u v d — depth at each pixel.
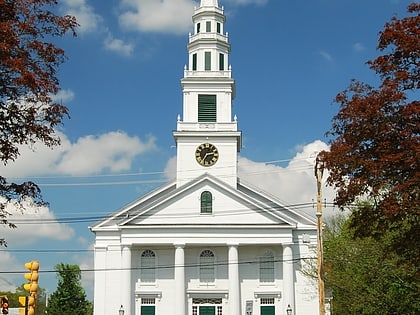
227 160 69.75
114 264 65.62
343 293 48.09
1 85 18.86
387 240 38.59
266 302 65.25
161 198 65.88
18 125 19.31
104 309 64.69
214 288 65.25
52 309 97.75
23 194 19.75
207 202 66.00
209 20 74.50
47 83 19.08
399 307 41.34
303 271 61.97
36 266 25.05
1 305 25.09
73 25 19.72
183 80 71.69
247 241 64.81
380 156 23.39
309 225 65.81
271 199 66.50
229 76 72.19
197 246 65.81
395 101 23.30
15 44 18.64
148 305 65.06
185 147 70.06
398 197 23.16
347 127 24.28
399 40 23.73
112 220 66.38
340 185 24.42
